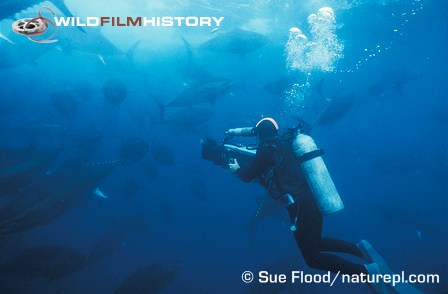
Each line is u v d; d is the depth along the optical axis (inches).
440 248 526.9
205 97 305.6
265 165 110.4
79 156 293.7
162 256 540.7
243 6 462.0
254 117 339.6
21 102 447.5
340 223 721.6
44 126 430.9
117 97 301.0
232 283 445.4
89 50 334.3
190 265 512.7
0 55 328.2
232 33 294.4
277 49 772.0
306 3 470.9
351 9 522.3
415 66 1688.0
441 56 1445.6
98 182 282.7
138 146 307.4
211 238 645.9
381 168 561.9
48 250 244.1
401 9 591.2
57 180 264.5
